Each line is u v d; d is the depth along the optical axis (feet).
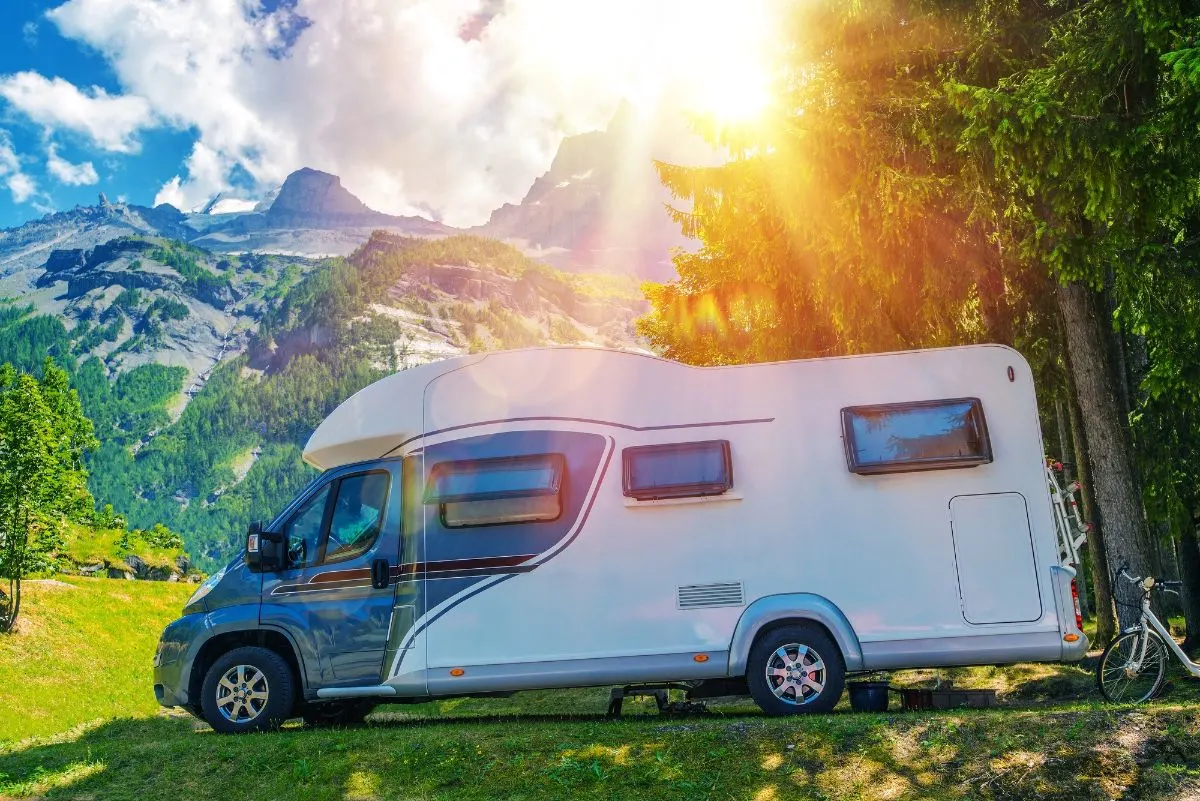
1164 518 38.88
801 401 28.25
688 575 27.58
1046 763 21.18
